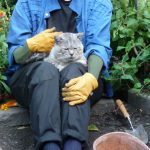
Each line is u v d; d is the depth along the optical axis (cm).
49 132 233
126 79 321
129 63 323
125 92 336
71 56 270
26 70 268
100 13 288
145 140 277
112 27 327
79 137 232
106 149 242
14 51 277
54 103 238
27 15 289
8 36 289
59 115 239
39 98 239
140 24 329
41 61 261
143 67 339
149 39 334
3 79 298
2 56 311
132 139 242
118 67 312
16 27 286
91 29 286
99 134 290
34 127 239
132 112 318
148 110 315
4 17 331
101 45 280
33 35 291
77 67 258
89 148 262
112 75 316
